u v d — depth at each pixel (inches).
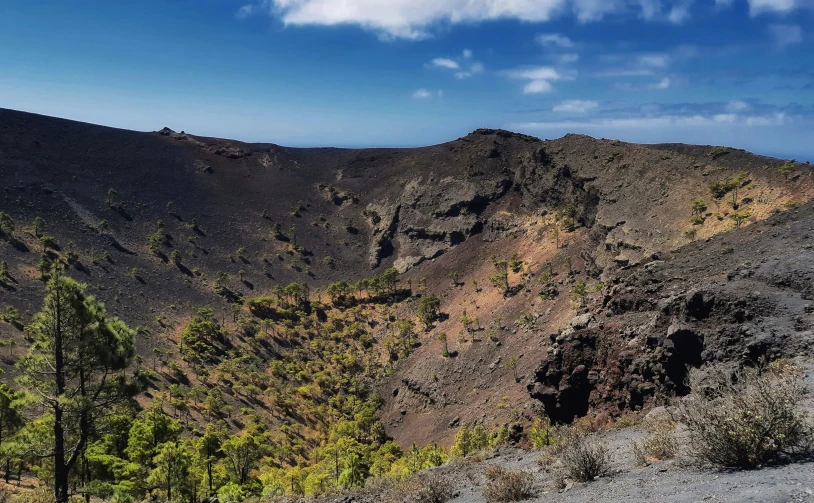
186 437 3592.5
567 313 4456.2
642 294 1256.8
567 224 6186.0
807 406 477.7
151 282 6653.5
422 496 597.0
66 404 920.3
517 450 849.5
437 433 4003.4
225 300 6948.8
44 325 953.5
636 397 997.8
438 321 6131.9
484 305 5797.2
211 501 922.7
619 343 1127.6
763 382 391.5
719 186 4539.9
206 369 5000.0
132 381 1037.2
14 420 1357.0
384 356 5841.5
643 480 394.9
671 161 5339.6
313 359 6003.9
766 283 994.7
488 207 7854.3
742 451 357.1
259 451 2500.0
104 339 986.7
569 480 468.1
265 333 6190.9
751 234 1477.6
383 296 7239.2
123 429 2074.3
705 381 802.8
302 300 7219.5
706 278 1156.5
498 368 4407.0
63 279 956.6
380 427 4458.7
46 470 1366.9
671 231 4448.8
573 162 6579.7
